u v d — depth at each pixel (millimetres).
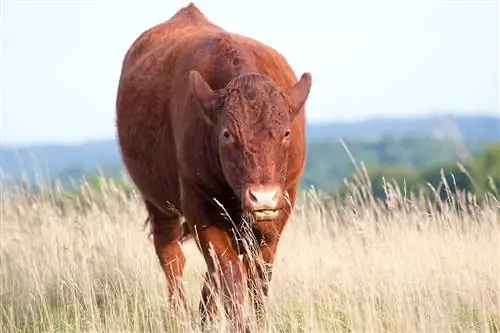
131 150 26219
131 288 26344
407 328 21922
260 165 19844
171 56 25031
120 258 28234
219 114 20688
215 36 23750
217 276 21828
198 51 23672
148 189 25953
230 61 22625
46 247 29578
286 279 25172
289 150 21672
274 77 23172
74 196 35656
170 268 26547
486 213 26719
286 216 22781
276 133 20078
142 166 25766
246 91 20500
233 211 22219
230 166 20250
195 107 22125
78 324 23766
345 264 25297
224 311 21547
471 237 25969
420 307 22016
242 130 20078
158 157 24828
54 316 25859
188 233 25047
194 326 23625
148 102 25188
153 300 25625
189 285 27922
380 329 22406
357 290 24094
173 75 24438
